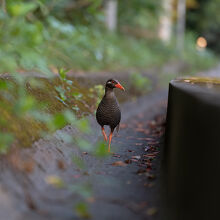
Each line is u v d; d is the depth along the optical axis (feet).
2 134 16.84
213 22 194.59
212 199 13.05
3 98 20.22
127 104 49.01
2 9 34.30
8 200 14.78
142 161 24.04
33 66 30.86
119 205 16.71
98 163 22.72
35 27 34.32
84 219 14.99
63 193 17.11
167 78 85.97
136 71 61.21
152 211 16.21
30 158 18.26
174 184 17.75
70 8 60.85
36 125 21.27
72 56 48.37
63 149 22.09
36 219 14.48
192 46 165.07
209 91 16.74
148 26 115.65
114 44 78.48
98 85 40.11
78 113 29.84
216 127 12.85
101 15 62.28
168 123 25.38
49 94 26.81
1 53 27.43
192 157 14.98
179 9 138.92
